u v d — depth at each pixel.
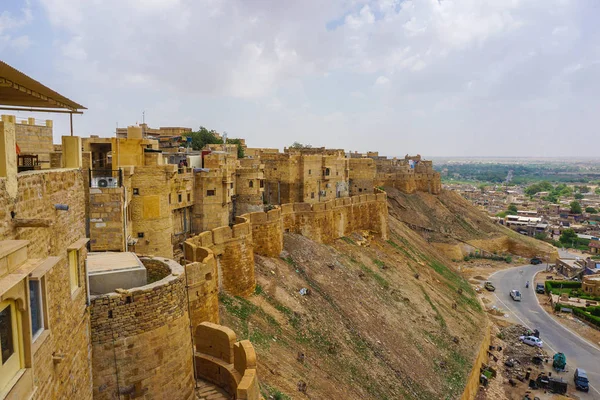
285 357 33.56
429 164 139.38
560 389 56.59
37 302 10.95
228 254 39.69
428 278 74.94
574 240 154.25
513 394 54.25
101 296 16.06
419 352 48.84
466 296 80.88
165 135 82.19
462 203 142.50
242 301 39.50
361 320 48.12
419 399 40.22
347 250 66.81
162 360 17.31
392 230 89.25
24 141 26.92
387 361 43.28
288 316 41.16
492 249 125.69
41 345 10.68
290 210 61.38
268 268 47.78
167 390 17.47
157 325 17.14
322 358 37.50
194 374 19.73
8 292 8.68
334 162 78.81
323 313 44.84
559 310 85.69
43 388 10.89
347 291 53.00
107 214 27.42
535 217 185.38
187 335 18.84
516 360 64.25
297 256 54.50
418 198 127.38
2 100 16.03
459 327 61.69
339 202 70.50
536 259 120.81
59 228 13.46
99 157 40.06
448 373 47.97
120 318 16.34
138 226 36.09
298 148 108.19
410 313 56.91
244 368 18.77
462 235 123.19
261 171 58.97
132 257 21.28
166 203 38.06
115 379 16.33
